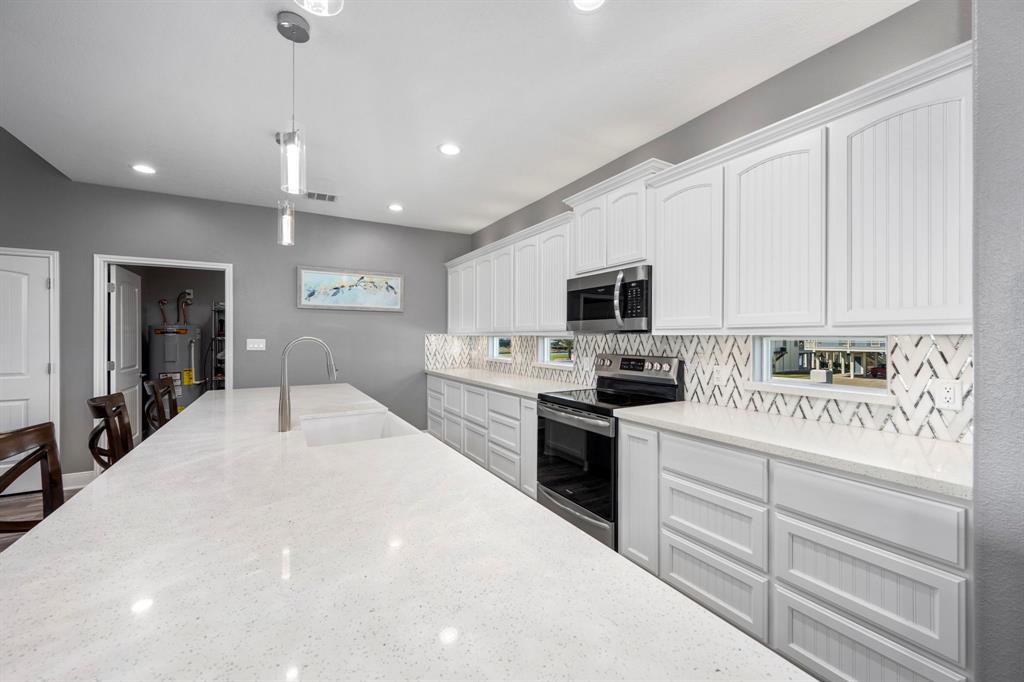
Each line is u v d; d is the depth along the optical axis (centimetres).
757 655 54
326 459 147
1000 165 83
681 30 180
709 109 241
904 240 146
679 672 51
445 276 516
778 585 156
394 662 53
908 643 126
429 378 495
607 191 271
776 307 184
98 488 118
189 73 206
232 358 403
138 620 61
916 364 166
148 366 540
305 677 50
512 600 66
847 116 161
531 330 353
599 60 199
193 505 106
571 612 63
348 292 456
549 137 273
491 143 282
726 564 173
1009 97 82
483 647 55
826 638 144
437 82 215
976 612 85
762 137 186
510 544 85
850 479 137
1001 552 82
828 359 199
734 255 200
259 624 60
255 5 166
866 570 134
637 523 213
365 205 414
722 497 174
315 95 226
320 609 64
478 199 396
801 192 175
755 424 189
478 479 126
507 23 175
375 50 191
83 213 348
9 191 325
